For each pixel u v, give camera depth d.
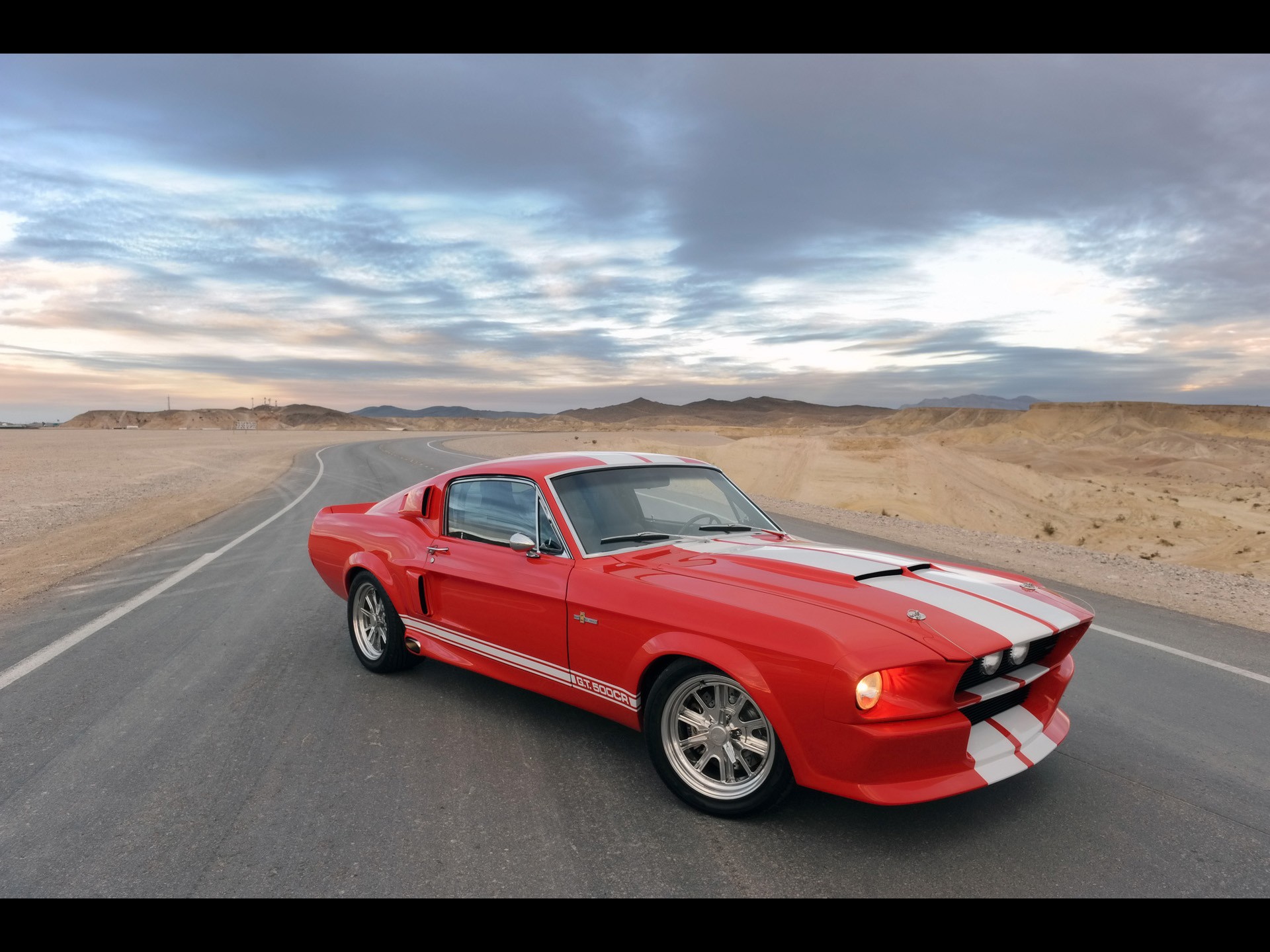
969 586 3.30
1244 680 4.96
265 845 2.92
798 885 2.62
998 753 2.88
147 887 2.64
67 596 7.29
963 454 31.69
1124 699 4.55
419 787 3.38
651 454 4.63
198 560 9.18
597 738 3.91
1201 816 3.13
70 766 3.62
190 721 4.16
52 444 50.28
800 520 13.62
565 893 2.59
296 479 22.12
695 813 3.14
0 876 2.72
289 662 5.23
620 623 3.28
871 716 2.59
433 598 4.46
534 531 3.92
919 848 2.86
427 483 4.87
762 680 2.79
